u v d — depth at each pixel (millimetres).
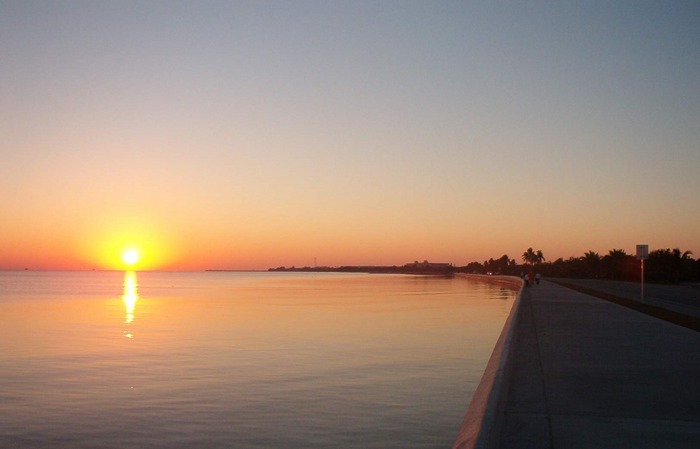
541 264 193500
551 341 17891
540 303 35656
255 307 56562
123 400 17391
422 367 22391
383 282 154375
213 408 16500
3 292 99250
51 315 48844
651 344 17219
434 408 16516
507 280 125875
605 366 13633
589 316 26469
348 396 17797
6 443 13742
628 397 10656
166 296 82500
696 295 51188
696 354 15367
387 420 15383
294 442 13742
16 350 27500
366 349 26984
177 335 33281
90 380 20250
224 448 13328
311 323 39625
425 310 51156
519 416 9398
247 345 28594
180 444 13633
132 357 25109
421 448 13406
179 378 20516
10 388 19047
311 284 139750
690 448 7941
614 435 8469
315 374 21094
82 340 31281
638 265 108812
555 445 8031
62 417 15711
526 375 12594
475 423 8523
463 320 41281
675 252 110000
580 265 148500
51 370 22203
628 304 35844
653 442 8172
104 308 57219
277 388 18875
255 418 15547
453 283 140250
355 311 50281
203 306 58844
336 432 14438
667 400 10438
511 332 18766
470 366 22609
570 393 10953
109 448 13391
